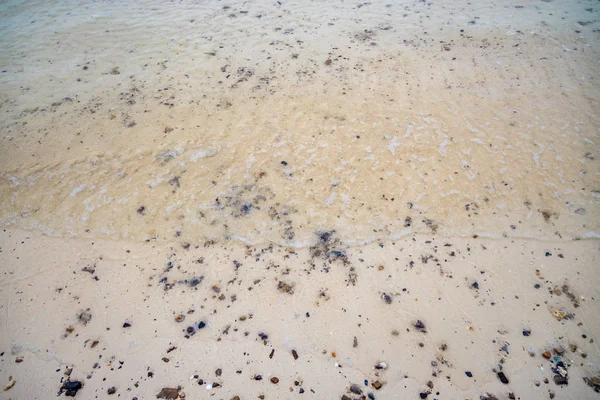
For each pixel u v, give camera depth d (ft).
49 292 11.16
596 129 14.97
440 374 9.25
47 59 20.24
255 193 13.44
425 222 12.51
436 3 24.06
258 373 9.34
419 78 17.94
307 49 20.15
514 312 10.34
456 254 11.69
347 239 12.17
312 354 9.65
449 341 9.82
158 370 9.44
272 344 9.86
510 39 20.33
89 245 12.30
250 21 22.80
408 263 11.51
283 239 12.23
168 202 13.25
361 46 20.25
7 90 18.15
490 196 13.02
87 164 14.39
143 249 12.14
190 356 9.68
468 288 10.87
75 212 13.11
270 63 19.24
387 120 15.80
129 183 13.79
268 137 15.28
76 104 17.21
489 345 9.73
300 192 13.41
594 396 8.82
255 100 17.03
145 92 17.72
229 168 14.24
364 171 13.92
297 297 10.80
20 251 12.21
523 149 14.35
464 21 22.09
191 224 12.67
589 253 11.53
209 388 9.09
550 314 10.27
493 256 11.59
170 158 14.55
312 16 23.12
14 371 9.54
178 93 17.58
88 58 20.18
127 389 9.12
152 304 10.77
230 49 20.35
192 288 11.10
